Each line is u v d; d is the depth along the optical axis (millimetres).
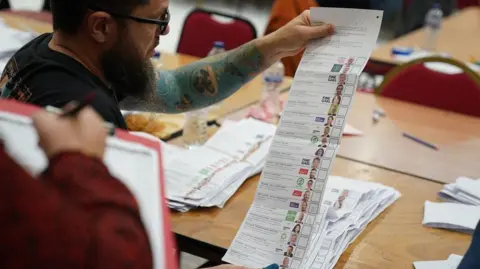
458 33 3777
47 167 624
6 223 535
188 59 2746
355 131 2076
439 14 3715
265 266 1236
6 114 716
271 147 1315
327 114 1288
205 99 1695
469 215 1534
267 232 1280
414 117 2258
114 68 1287
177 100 1686
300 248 1239
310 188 1271
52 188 584
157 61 2578
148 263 625
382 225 1496
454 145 2025
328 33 1380
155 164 754
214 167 1649
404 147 1981
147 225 661
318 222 1376
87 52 1263
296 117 1312
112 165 726
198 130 1860
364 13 1349
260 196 1318
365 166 1819
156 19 1284
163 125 1979
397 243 1422
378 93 2516
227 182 1592
